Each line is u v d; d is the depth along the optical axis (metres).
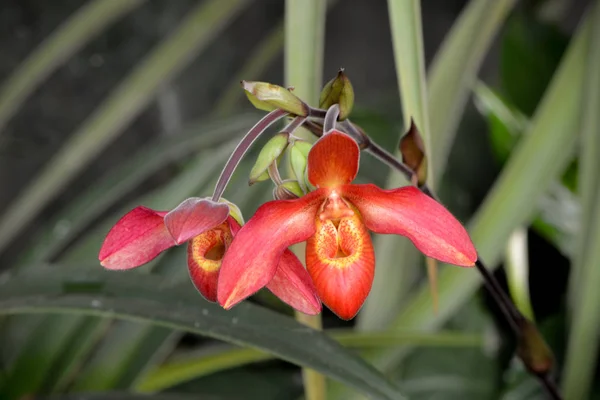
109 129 0.67
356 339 0.49
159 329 0.54
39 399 0.50
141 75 0.67
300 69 0.46
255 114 0.63
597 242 0.50
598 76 0.50
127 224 0.38
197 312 0.45
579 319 0.51
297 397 0.67
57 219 0.60
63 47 0.67
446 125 0.51
